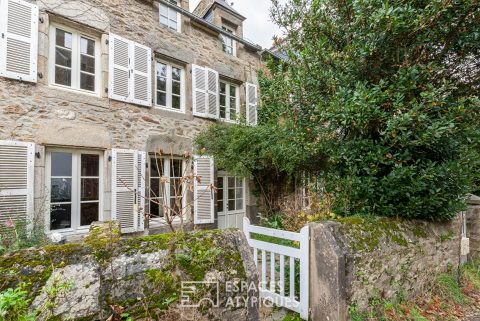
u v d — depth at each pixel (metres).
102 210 4.72
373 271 2.55
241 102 7.52
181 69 6.29
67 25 4.51
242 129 5.97
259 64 8.01
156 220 5.41
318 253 2.50
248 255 1.77
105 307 1.25
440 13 2.58
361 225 2.72
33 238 3.58
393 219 3.04
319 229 2.52
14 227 3.21
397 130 2.72
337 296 2.28
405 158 2.81
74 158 4.49
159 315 1.35
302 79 3.44
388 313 2.57
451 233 3.43
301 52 3.42
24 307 1.07
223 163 6.06
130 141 5.12
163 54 5.74
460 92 3.10
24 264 1.17
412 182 2.79
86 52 4.77
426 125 2.62
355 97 2.77
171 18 6.14
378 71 3.15
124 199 4.87
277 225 4.56
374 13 2.70
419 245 2.98
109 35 4.86
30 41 3.97
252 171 6.61
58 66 4.42
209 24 6.48
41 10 4.14
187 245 1.58
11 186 3.73
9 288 1.02
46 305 1.10
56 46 4.41
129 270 1.35
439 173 2.77
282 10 3.77
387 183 2.86
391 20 2.62
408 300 2.83
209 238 1.69
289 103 3.78
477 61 3.12
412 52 2.94
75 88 4.57
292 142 3.81
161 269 1.43
